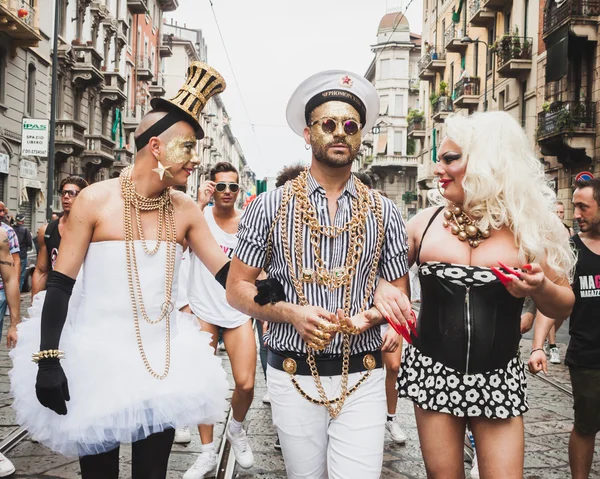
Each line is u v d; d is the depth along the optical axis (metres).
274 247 2.56
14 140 20.77
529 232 2.53
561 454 4.52
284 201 2.53
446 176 2.65
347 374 2.50
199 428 4.05
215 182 4.84
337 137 2.49
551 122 19.89
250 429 5.13
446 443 2.59
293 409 2.52
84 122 29.38
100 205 2.65
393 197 53.97
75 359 2.55
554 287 2.51
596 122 18.98
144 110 41.75
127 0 37.53
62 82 26.58
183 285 4.58
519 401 2.55
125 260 2.66
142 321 2.67
